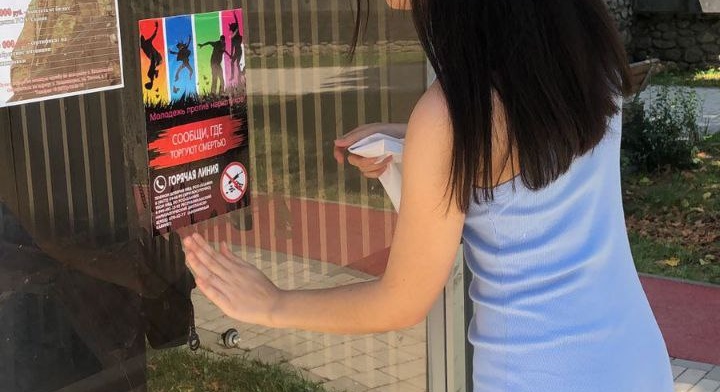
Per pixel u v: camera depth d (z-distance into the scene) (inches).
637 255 257.8
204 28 76.5
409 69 98.8
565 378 60.7
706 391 177.9
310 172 91.0
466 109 55.6
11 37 59.6
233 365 83.5
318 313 64.9
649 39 537.0
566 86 56.4
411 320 62.3
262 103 84.4
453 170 56.9
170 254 76.0
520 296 61.4
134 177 71.5
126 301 72.5
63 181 65.7
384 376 99.6
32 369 65.7
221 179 80.6
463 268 99.5
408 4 61.9
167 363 76.9
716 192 304.8
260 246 86.4
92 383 70.3
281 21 85.4
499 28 55.4
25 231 63.7
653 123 328.8
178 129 75.0
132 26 69.0
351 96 94.0
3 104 60.3
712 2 512.7
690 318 214.7
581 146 58.5
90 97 66.3
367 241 98.7
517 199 59.6
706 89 471.8
